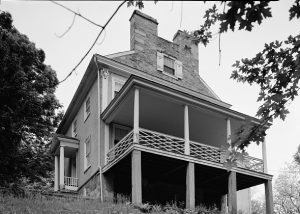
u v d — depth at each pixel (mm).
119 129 18594
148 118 18688
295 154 19328
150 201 18047
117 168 16875
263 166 18656
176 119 18938
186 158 15961
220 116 18094
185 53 23188
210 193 20516
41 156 21672
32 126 20062
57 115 21562
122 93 16156
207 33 6484
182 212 14961
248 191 22531
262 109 6441
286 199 27312
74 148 21391
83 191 19016
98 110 18391
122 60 19969
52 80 20688
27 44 19641
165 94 16375
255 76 6609
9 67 17984
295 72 6316
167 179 18672
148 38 21578
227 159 6457
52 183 25375
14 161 18750
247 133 6488
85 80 20141
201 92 22922
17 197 13781
